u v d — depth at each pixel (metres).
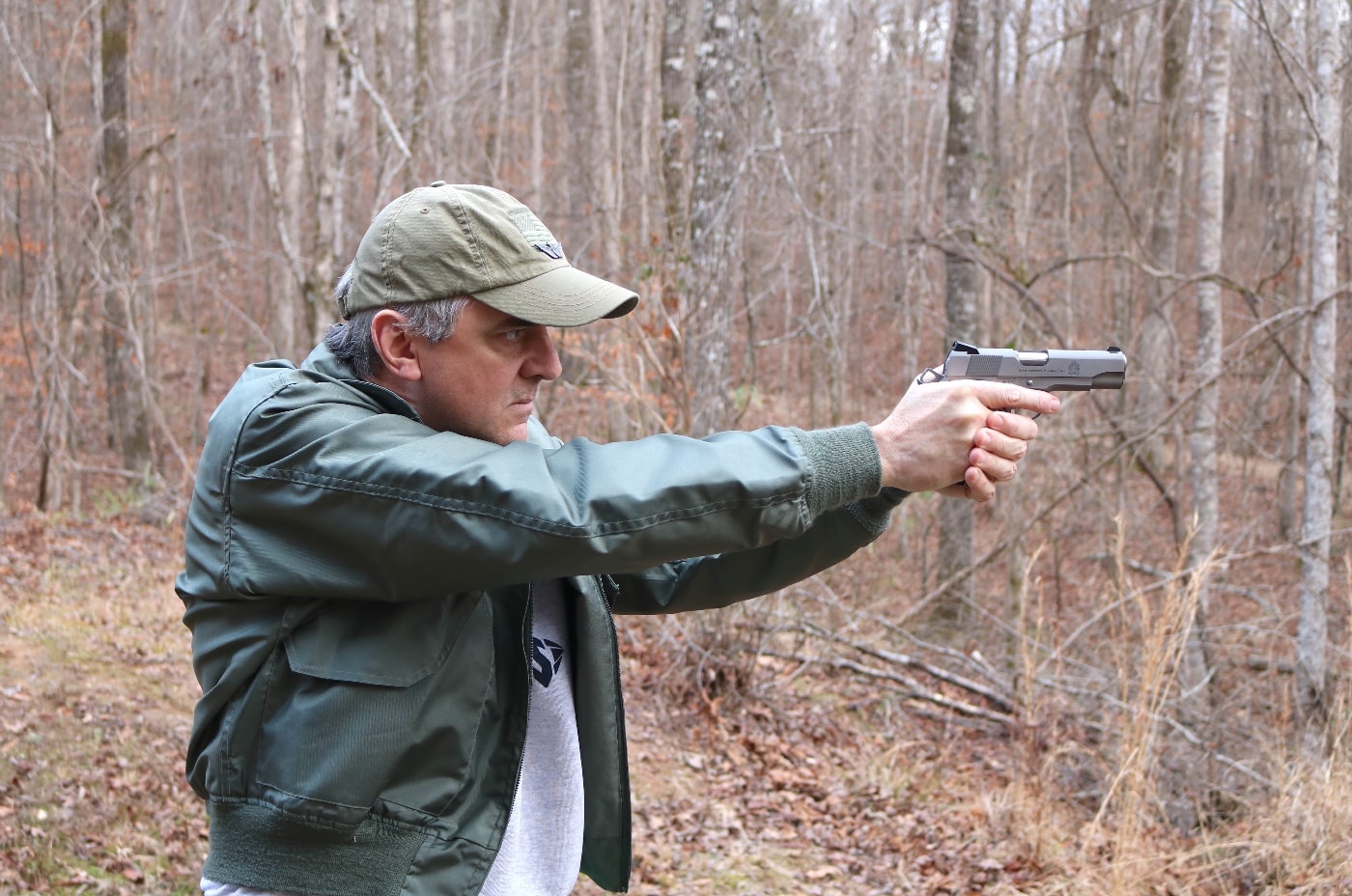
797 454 1.32
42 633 6.01
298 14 10.97
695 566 1.75
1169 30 12.05
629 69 16.45
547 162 18.12
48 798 4.27
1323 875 4.37
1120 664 5.21
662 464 1.30
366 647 1.37
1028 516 9.67
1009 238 13.17
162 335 23.94
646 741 5.93
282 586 1.35
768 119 9.68
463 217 1.37
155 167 14.87
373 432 1.34
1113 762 5.37
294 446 1.34
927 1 19.02
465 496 1.27
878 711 7.07
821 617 8.06
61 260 11.62
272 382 1.40
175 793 4.56
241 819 1.39
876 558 10.69
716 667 6.59
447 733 1.40
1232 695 6.57
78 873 3.90
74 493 11.11
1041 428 9.30
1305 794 4.87
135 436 12.86
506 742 1.51
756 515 1.29
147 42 17.23
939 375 1.59
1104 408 9.66
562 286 1.40
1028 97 19.86
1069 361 1.59
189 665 5.92
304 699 1.36
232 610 1.40
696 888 4.46
